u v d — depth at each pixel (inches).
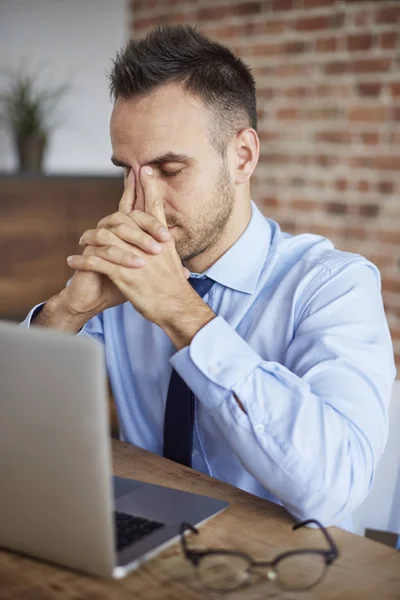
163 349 59.4
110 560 35.2
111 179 158.7
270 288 57.3
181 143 51.4
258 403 44.2
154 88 51.4
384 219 124.5
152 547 38.0
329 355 48.8
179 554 38.2
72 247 157.8
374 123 123.9
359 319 51.3
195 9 148.5
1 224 150.3
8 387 35.0
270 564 35.8
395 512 53.7
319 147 132.0
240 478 55.3
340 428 44.1
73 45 177.8
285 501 43.5
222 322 46.4
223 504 44.1
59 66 180.7
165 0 154.7
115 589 35.0
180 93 51.6
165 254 49.0
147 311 48.2
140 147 51.9
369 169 125.6
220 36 144.4
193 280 58.5
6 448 36.0
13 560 37.9
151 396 60.9
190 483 48.2
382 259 125.6
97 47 174.4
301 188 135.6
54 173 155.5
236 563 37.4
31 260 154.3
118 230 49.4
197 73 51.9
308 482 42.6
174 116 51.4
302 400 44.1
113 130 53.2
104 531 34.7
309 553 36.3
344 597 34.6
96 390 32.9
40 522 36.5
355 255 55.7
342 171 129.3
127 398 62.6
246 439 44.0
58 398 33.8
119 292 53.8
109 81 55.1
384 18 120.3
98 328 63.8
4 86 182.5
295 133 135.3
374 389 48.0
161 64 51.3
